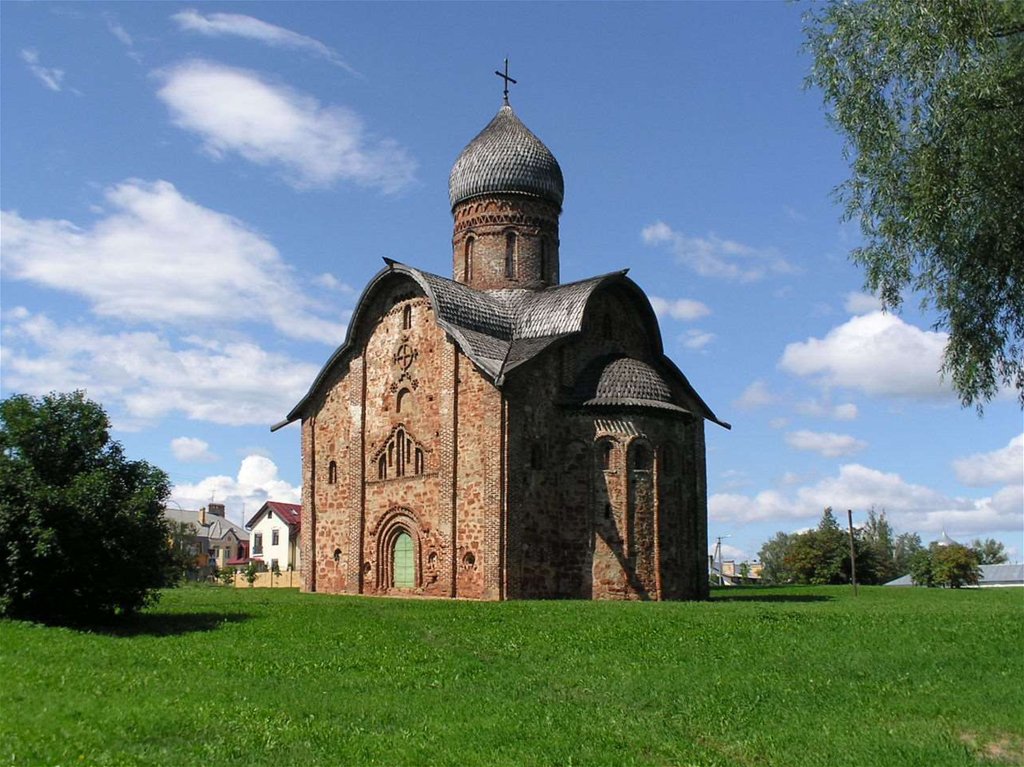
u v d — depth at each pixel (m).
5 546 24.00
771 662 19.66
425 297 41.12
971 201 19.53
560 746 13.74
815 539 84.94
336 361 44.72
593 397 38.66
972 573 80.88
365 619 26.98
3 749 12.47
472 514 37.25
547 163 46.38
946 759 13.45
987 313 20.67
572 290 41.88
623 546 37.38
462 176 46.44
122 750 12.96
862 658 19.80
